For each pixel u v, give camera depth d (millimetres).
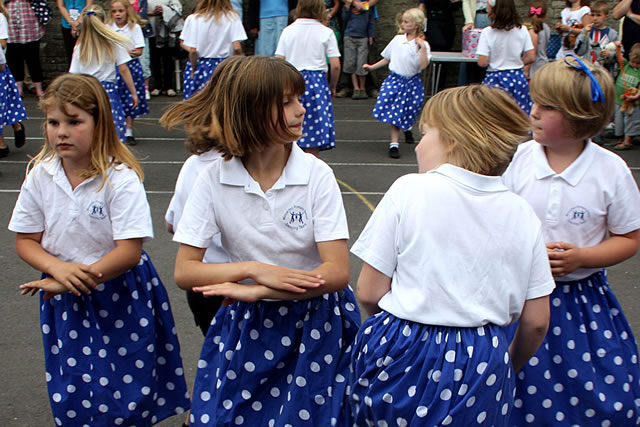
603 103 2119
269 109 1940
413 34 7434
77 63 6805
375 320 1879
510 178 2330
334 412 2086
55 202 2359
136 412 2432
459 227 1770
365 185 6562
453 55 10391
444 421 1714
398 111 7527
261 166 2059
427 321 1769
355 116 10336
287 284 1954
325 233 2061
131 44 7117
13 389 3123
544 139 2201
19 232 2402
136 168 2410
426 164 1892
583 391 2256
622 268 4559
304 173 2062
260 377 2113
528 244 1822
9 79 7191
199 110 2062
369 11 11523
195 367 3334
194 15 7613
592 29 8445
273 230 2061
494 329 1799
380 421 1809
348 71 11773
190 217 2084
